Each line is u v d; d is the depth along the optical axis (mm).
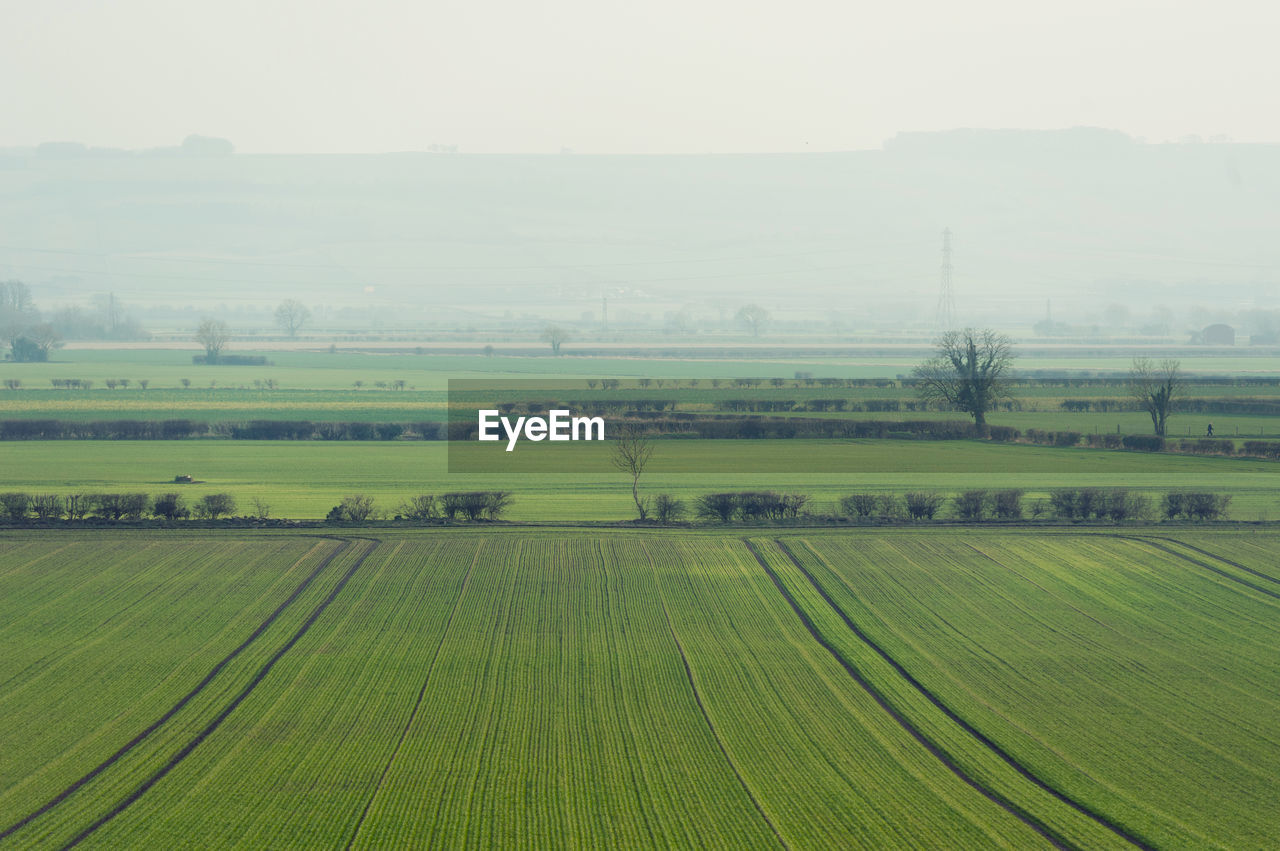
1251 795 25562
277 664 33250
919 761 27281
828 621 37688
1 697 30672
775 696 31312
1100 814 24578
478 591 40438
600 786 25766
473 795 25219
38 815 24156
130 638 35375
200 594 39719
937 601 39781
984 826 24062
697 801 25062
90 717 29375
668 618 37875
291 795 25141
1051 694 31578
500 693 31250
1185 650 35156
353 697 30875
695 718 29734
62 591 39844
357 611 38156
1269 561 44469
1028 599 40062
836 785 25922
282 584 40906
